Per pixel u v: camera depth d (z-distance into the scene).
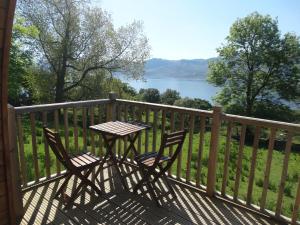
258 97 22.30
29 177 3.86
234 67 22.38
